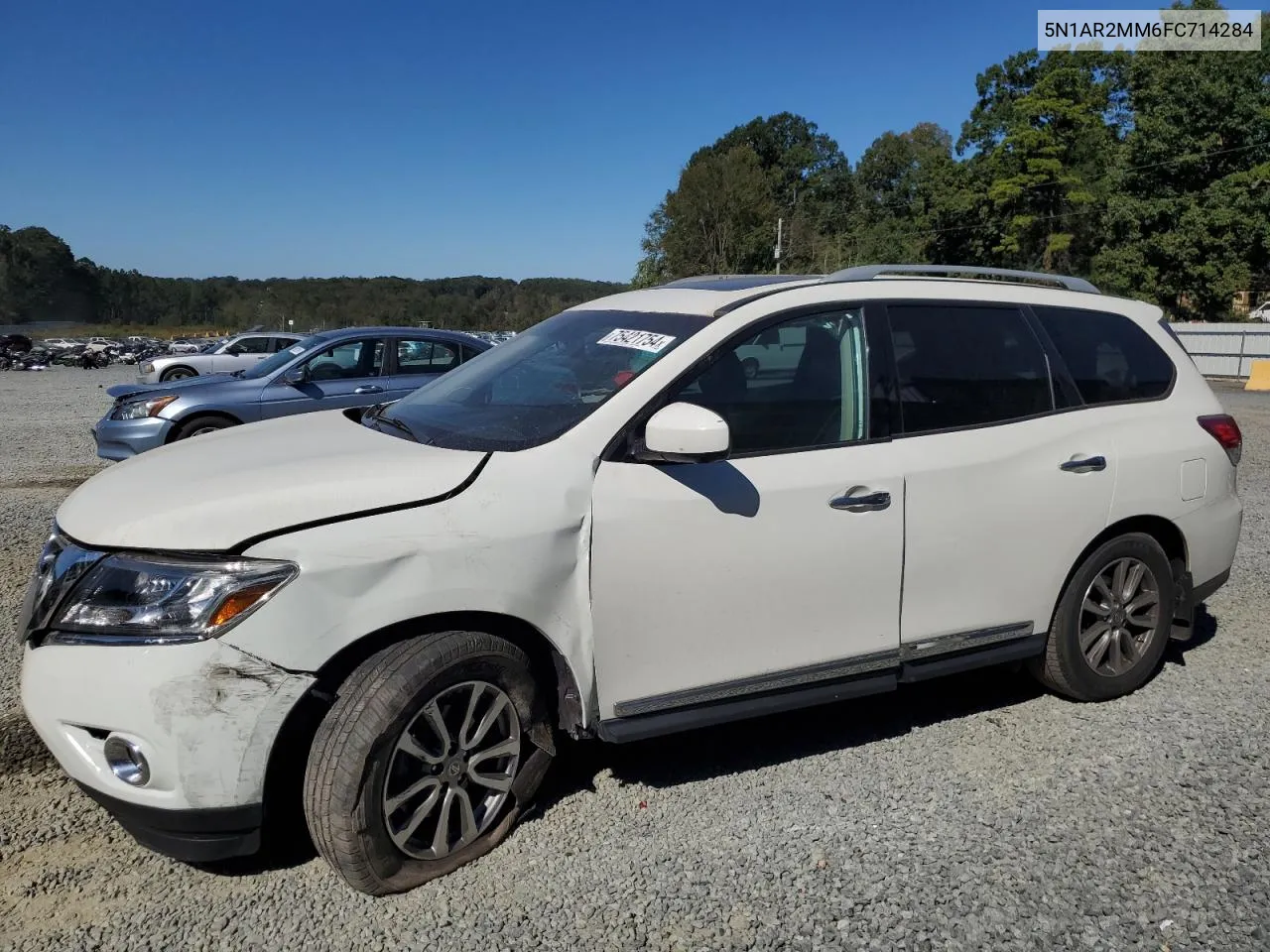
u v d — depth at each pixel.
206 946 2.59
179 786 2.53
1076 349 4.07
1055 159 44.91
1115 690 4.17
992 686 4.39
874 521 3.38
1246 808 3.29
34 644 2.69
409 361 9.99
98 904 2.76
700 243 65.12
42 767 3.53
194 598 2.53
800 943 2.61
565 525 2.91
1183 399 4.33
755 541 3.18
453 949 2.58
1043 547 3.80
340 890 2.84
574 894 2.81
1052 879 2.89
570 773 3.56
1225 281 37.47
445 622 2.83
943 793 3.40
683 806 3.32
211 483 2.82
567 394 3.30
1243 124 37.22
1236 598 5.64
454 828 2.96
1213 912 2.74
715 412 3.23
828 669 3.40
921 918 2.71
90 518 2.78
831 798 3.37
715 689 3.22
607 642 3.03
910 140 88.69
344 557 2.63
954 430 3.63
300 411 9.34
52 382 25.62
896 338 3.61
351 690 2.68
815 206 93.38
